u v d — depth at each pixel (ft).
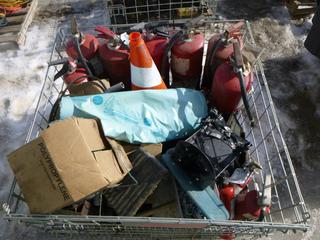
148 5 11.76
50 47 12.44
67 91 9.26
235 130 7.93
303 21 12.99
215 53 7.96
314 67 11.76
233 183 7.35
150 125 7.68
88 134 6.70
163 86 8.36
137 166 7.21
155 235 7.57
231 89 7.43
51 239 8.71
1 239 8.73
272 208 8.98
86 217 6.38
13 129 10.56
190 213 7.20
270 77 11.52
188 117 7.82
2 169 9.82
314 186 9.39
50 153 6.28
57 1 13.70
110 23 12.18
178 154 7.03
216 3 12.41
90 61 8.46
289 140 10.18
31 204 6.43
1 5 12.86
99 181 6.21
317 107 10.85
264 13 13.25
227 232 7.04
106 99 7.68
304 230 6.56
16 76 11.72
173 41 8.13
